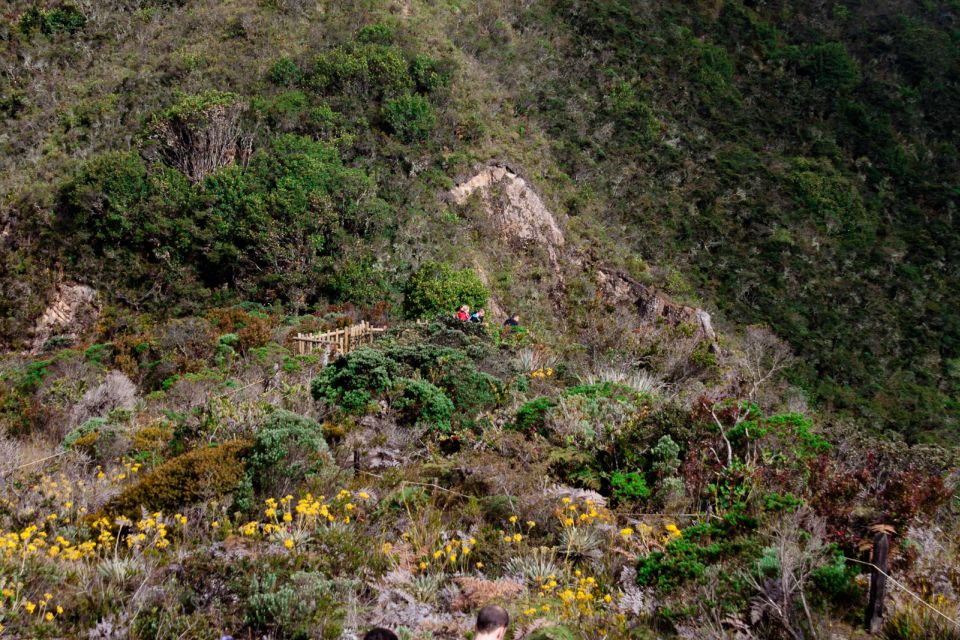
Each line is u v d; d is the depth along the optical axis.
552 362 13.23
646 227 36.84
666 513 6.61
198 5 37.22
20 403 12.14
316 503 6.11
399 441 8.48
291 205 23.47
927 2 66.12
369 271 23.28
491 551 6.07
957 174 51.03
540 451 7.89
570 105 41.03
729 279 36.22
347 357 10.13
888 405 32.00
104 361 16.19
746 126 48.31
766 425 7.43
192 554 5.64
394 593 5.41
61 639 4.75
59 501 6.75
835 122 51.38
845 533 5.67
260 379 12.68
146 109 29.41
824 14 62.47
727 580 5.16
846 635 4.75
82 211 24.00
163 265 23.33
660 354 14.11
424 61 32.31
